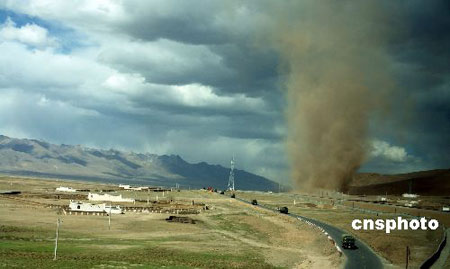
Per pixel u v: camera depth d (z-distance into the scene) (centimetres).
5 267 5053
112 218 11350
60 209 12419
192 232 9756
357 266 5881
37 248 6644
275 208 15162
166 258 6419
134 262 5934
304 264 6316
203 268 5819
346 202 17750
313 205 16488
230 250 7525
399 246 7644
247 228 10806
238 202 17488
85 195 18562
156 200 17750
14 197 15800
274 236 9688
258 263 6406
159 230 9806
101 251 6719
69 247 6956
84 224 10062
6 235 7812
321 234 9088
